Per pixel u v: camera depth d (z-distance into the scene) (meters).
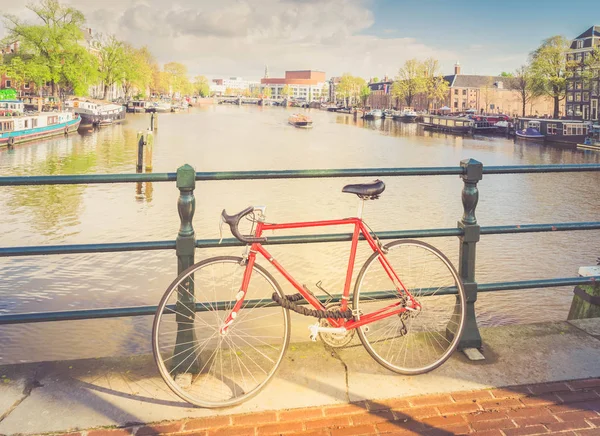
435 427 2.73
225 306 3.13
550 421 2.79
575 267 15.01
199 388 2.99
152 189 25.78
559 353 3.49
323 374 3.17
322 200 23.98
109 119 69.44
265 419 2.76
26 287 12.43
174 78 149.25
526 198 26.80
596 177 33.81
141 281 12.99
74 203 22.73
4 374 3.13
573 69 69.75
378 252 3.13
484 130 77.38
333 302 3.15
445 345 3.50
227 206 22.33
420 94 132.25
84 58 66.69
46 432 2.64
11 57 66.62
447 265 3.26
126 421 2.72
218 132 65.19
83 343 9.50
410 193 26.53
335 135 67.56
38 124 48.12
